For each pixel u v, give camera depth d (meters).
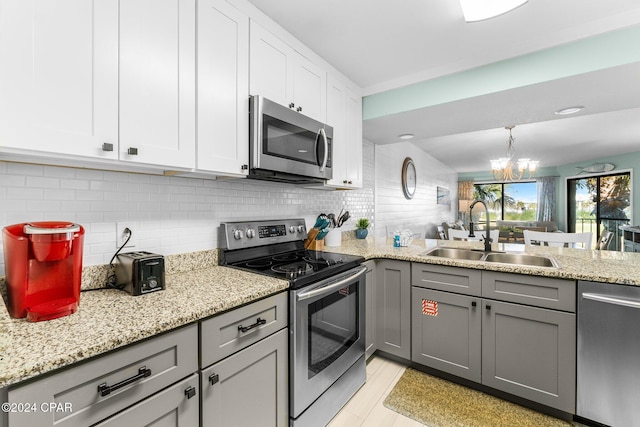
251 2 1.54
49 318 0.89
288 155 1.68
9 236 0.90
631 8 1.57
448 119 2.62
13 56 0.81
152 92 1.13
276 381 1.29
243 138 1.50
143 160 1.10
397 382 1.95
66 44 0.91
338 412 1.66
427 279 1.98
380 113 2.54
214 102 1.36
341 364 1.66
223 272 1.54
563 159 6.40
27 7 0.84
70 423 0.70
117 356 0.79
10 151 0.85
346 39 1.87
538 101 2.20
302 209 2.46
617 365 1.42
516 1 1.40
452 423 1.57
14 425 0.63
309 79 1.96
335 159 2.23
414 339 2.04
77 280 0.99
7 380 0.60
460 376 1.87
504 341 1.71
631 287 1.38
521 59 1.94
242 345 1.14
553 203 7.48
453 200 8.29
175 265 1.54
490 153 5.78
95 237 1.27
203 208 1.69
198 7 1.29
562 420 1.59
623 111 3.27
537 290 1.61
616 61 1.67
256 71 1.57
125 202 1.37
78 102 0.94
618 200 5.91
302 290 1.38
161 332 0.89
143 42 1.11
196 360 0.99
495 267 1.71
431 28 1.76
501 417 1.61
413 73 2.32
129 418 0.81
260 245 1.92
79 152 0.94
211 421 1.02
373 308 2.16
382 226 3.86
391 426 1.56
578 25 1.71
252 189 2.01
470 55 2.05
